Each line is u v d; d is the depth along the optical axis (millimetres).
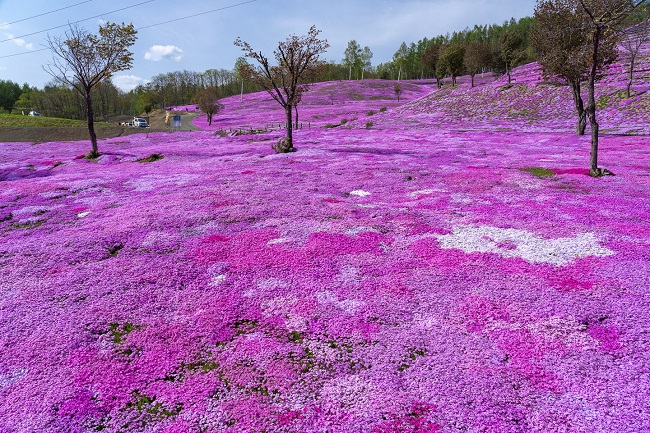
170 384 6766
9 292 9984
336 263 11336
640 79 55938
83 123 90438
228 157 35125
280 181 23266
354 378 6742
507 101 65812
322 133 57781
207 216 15828
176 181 24109
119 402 6367
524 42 150375
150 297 9648
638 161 25625
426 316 8516
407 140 45906
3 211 18375
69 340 7934
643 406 5676
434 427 5520
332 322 8445
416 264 11180
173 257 12016
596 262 10445
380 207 17078
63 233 14594
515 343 7402
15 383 6758
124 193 21578
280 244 12766
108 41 36031
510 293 9141
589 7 20828
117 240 13523
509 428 5434
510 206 16422
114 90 161250
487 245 12250
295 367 7145
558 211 15227
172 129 80500
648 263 10109
